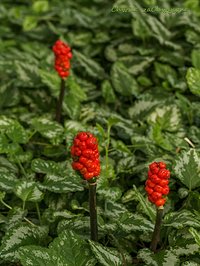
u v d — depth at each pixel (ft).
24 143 3.55
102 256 2.76
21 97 4.13
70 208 3.27
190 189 3.14
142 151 3.59
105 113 3.87
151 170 2.71
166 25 4.68
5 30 5.16
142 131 3.70
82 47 4.77
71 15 5.18
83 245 2.84
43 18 5.17
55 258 2.76
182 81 4.11
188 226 2.99
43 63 4.29
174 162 3.18
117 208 3.14
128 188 3.45
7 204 3.31
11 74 4.34
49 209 3.21
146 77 4.33
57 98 4.00
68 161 3.44
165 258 2.84
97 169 2.72
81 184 3.24
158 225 2.83
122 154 3.53
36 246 2.78
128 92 4.09
